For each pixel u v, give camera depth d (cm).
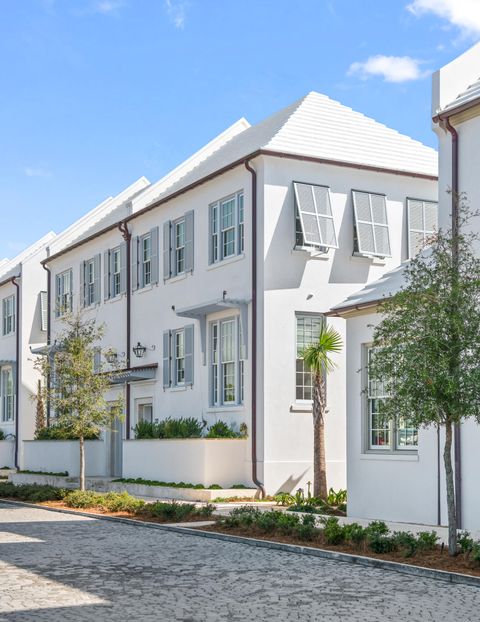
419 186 2420
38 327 3750
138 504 1861
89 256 3161
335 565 1148
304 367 2200
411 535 1193
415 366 1102
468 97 1598
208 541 1419
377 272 2323
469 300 1119
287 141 2236
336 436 2202
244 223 2245
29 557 1231
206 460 2120
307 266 2220
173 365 2555
